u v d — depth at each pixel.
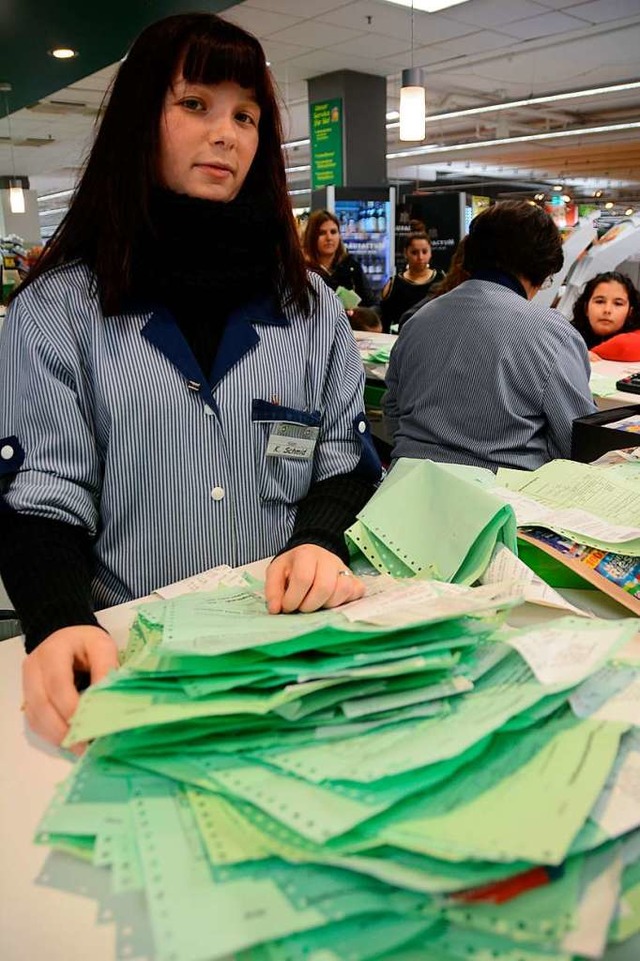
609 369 2.79
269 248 1.09
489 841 0.42
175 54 0.94
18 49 6.01
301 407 1.11
